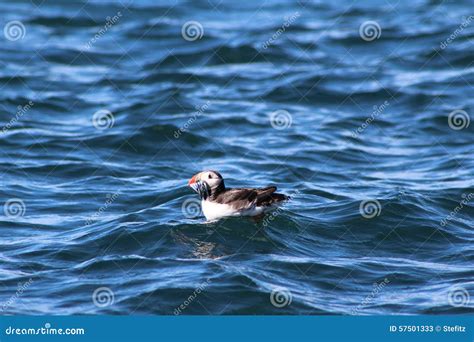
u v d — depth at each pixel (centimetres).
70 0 3581
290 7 3559
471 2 3538
